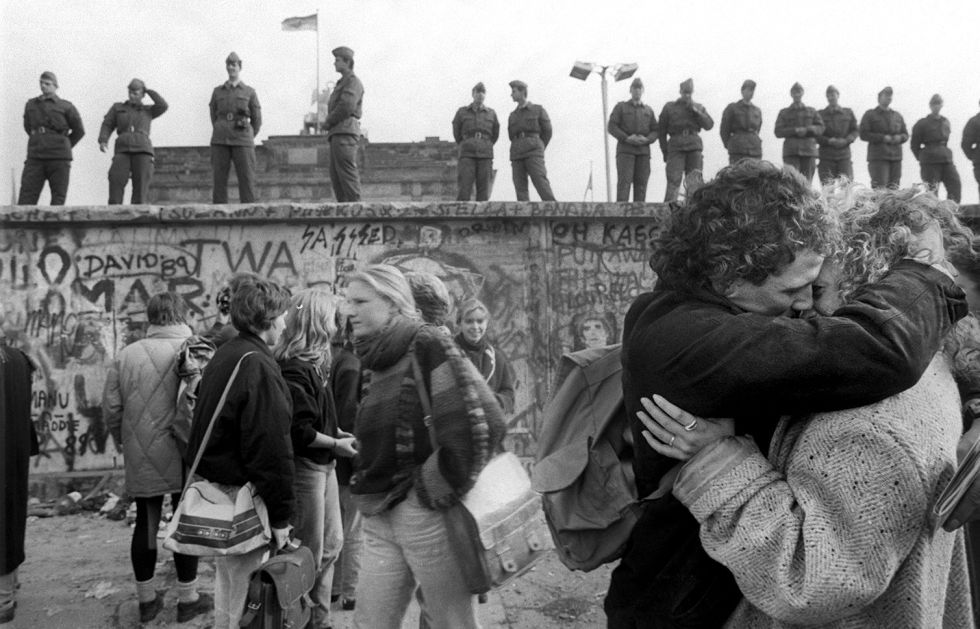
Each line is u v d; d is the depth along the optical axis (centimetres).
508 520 216
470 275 739
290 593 227
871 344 97
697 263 117
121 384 372
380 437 224
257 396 263
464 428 214
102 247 695
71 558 474
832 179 141
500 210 727
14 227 676
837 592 95
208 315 707
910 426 100
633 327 127
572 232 752
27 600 395
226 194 789
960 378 166
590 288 751
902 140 919
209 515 260
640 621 123
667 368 110
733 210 113
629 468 146
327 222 727
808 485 102
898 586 103
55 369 678
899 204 124
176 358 376
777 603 100
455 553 216
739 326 105
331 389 356
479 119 859
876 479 97
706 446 110
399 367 226
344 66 771
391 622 236
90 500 616
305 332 313
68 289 687
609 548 145
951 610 125
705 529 109
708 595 115
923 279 111
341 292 724
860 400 99
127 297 696
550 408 156
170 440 367
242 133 777
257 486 262
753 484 105
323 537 325
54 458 670
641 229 757
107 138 776
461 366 222
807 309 119
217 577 281
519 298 743
